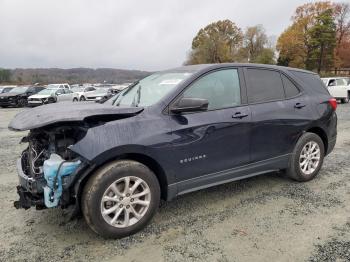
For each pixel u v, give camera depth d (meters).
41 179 3.12
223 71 3.97
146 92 3.93
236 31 77.69
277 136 4.28
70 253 2.95
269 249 2.95
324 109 4.85
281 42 64.12
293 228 3.34
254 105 4.09
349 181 4.76
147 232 3.31
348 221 3.47
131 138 3.11
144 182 3.23
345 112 15.46
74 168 3.04
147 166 3.43
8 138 9.04
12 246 3.09
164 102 3.46
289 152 4.49
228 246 3.02
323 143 4.96
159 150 3.27
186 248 3.00
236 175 3.96
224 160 3.79
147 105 3.56
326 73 58.31
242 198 4.16
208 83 3.79
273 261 2.76
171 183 3.44
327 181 4.77
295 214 3.67
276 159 4.35
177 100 3.51
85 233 3.32
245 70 4.19
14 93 24.16
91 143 2.94
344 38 64.44
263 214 3.68
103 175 3.00
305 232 3.25
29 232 3.36
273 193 4.31
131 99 4.04
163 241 3.13
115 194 3.11
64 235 3.29
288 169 4.60
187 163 3.50
